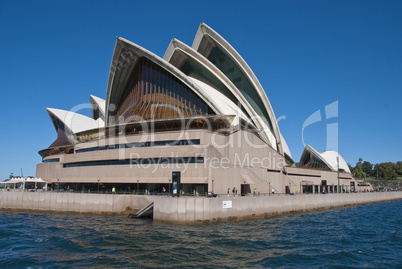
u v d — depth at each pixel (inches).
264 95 2317.9
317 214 1827.0
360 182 4057.6
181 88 2130.9
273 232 1153.4
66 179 2063.2
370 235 1175.6
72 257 795.4
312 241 1031.6
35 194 1705.2
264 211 1549.0
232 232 1114.7
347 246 977.5
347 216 1774.1
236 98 2229.3
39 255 816.3
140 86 2347.4
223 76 2187.5
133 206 1541.6
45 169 2393.0
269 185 1961.1
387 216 1820.9
